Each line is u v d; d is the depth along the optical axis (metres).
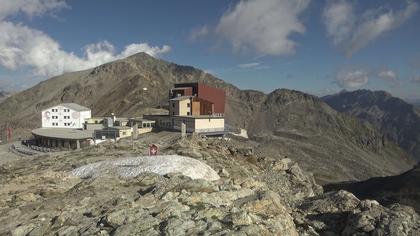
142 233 18.89
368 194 99.94
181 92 117.38
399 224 22.44
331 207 27.06
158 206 22.72
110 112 197.88
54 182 39.44
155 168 39.50
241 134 152.50
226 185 28.72
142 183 33.81
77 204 27.66
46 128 122.75
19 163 66.44
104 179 35.31
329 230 24.58
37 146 104.06
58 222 22.19
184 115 102.94
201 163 43.28
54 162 59.88
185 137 74.94
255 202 24.56
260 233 19.62
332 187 115.06
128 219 20.48
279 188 49.00
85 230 20.42
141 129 99.75
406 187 95.00
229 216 21.08
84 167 44.47
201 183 27.33
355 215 24.36
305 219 25.80
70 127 126.50
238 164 54.53
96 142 94.12
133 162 43.19
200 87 118.00
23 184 39.34
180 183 28.06
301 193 48.41
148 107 179.38
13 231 21.86
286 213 24.67
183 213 21.52
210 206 23.44
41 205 28.77
